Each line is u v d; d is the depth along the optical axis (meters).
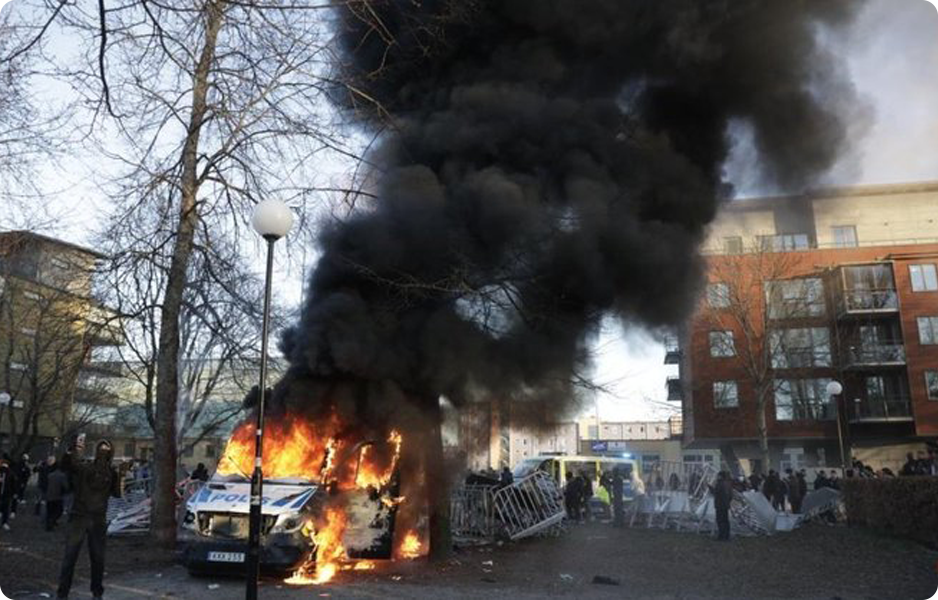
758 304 31.80
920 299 33.78
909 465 22.53
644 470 24.88
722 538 16.33
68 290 22.30
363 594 8.46
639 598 8.80
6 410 30.19
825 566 12.12
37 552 11.20
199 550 8.97
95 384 32.28
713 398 34.44
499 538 15.30
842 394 34.12
